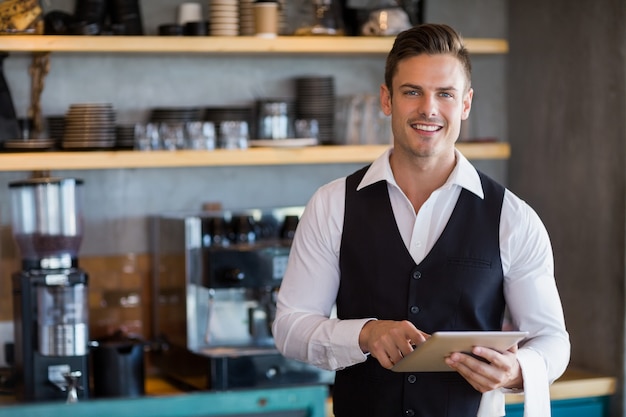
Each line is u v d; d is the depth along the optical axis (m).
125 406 1.79
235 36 3.89
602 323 4.02
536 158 4.41
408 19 4.11
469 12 4.58
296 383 3.75
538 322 2.62
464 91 2.54
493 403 2.63
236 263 3.76
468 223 2.63
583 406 3.90
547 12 4.31
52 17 3.77
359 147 4.06
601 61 3.99
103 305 4.13
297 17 4.08
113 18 3.88
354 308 2.67
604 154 3.99
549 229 4.33
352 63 4.45
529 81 4.45
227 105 4.28
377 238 2.64
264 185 4.36
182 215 3.99
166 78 4.20
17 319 3.63
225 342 3.88
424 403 2.61
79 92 4.09
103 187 4.13
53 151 3.79
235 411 1.85
